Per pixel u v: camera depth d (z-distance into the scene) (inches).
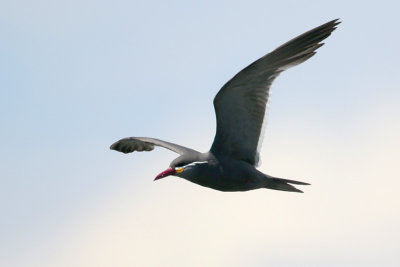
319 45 593.3
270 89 592.7
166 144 644.1
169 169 603.2
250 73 577.3
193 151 619.2
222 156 609.9
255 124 602.5
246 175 608.4
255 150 610.2
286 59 586.2
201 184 615.8
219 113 597.0
